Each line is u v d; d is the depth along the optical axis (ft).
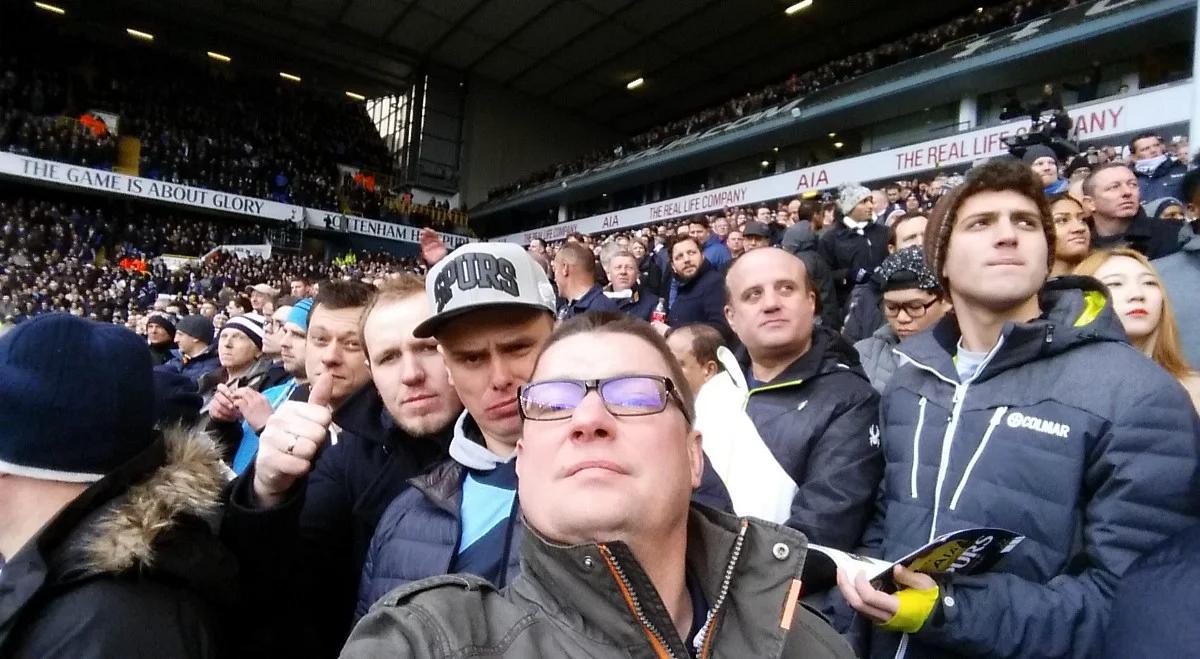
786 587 3.00
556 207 96.48
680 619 3.05
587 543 2.81
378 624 2.69
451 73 99.35
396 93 107.65
